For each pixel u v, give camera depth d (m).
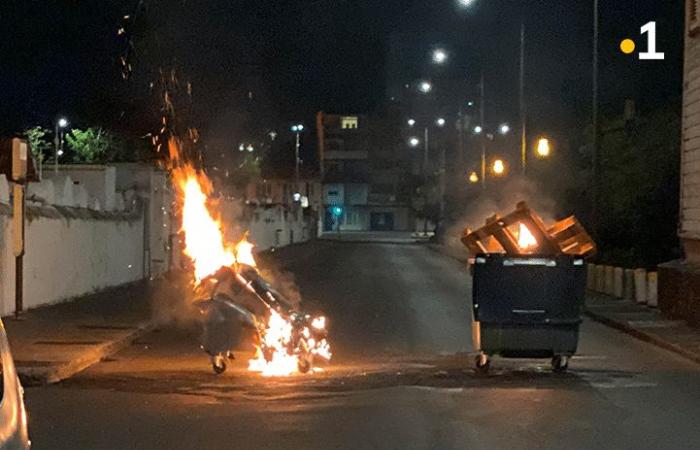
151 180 35.47
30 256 23.38
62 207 26.22
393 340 20.27
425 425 11.39
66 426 11.48
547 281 15.22
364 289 34.03
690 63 24.58
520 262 15.21
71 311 23.64
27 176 22.59
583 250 15.85
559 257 15.18
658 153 38.69
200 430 11.18
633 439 10.73
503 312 15.25
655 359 17.67
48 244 24.61
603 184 42.31
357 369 16.09
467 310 26.72
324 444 10.41
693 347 18.39
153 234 35.69
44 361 15.77
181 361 17.23
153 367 16.44
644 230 38.53
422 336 20.95
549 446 10.34
